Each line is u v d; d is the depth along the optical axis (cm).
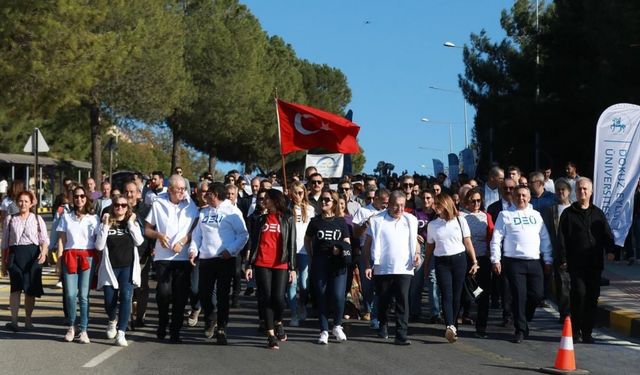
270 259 1183
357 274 1480
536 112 4262
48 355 1099
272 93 6525
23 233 1295
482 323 1284
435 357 1114
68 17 2906
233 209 1204
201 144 6394
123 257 1188
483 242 1332
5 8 2758
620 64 3106
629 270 2000
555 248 1348
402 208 1223
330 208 1230
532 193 1486
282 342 1221
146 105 4369
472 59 5241
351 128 1585
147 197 1493
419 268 1431
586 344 1235
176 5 5394
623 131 1566
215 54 5475
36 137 2388
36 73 2842
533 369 1041
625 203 1565
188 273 1216
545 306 1599
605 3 3206
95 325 1361
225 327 1199
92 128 4381
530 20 5053
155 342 1213
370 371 1012
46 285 1881
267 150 6956
